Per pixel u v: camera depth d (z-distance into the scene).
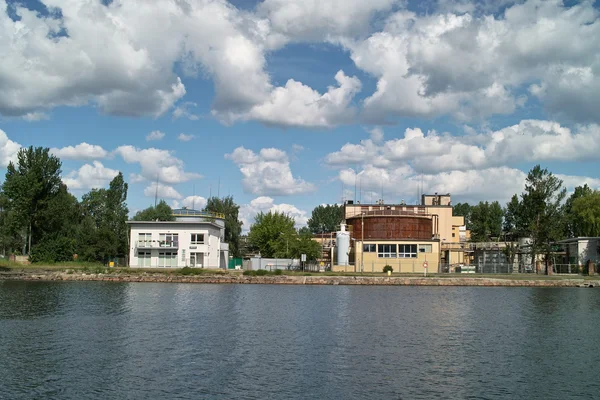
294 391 23.45
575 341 35.12
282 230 127.31
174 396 22.64
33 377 25.30
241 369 26.97
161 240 104.19
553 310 51.31
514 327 40.69
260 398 22.47
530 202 104.00
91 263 107.00
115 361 28.36
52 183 111.19
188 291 69.25
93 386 23.94
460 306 54.28
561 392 23.81
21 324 39.88
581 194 150.62
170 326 39.56
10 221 103.69
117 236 120.62
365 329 39.06
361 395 23.02
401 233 112.50
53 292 65.12
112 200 130.38
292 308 51.19
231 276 88.25
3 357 29.06
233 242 145.75
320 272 102.19
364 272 104.44
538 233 102.69
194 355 29.89
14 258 109.56
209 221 111.50
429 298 62.59
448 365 28.28
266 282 87.19
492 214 160.12
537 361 29.38
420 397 22.86
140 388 23.69
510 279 86.94
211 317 44.41
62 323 40.47
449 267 112.06
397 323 42.12
